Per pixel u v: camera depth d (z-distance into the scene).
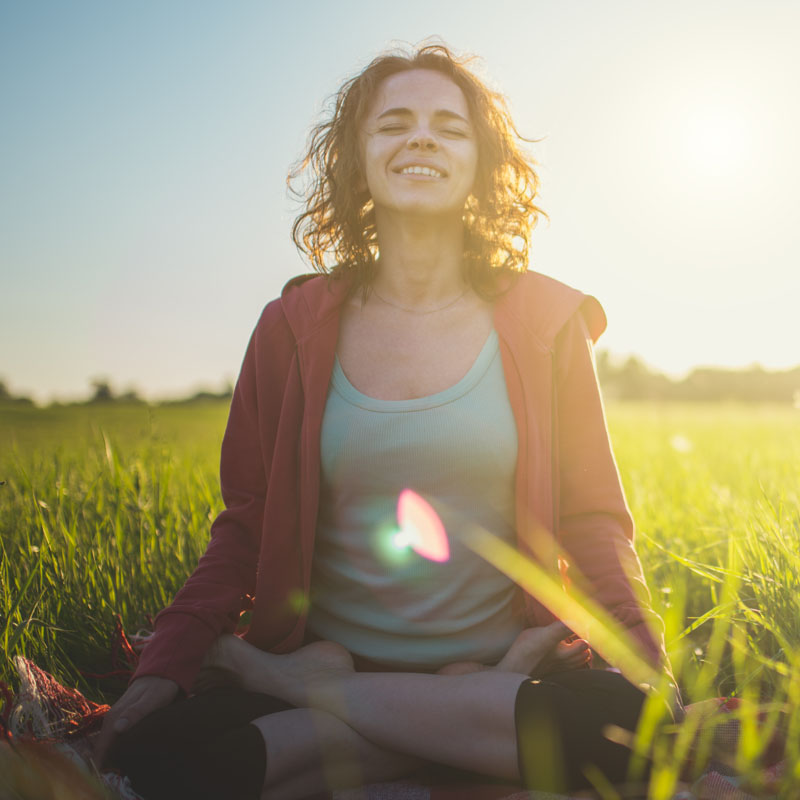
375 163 2.13
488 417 2.02
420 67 2.22
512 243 2.35
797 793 1.43
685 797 1.56
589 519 2.10
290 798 1.68
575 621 1.95
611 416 15.22
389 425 1.99
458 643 2.04
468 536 2.00
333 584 2.10
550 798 1.64
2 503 3.36
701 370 32.53
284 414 2.11
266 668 1.93
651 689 1.68
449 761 1.71
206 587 2.04
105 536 2.97
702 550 3.11
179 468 4.39
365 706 1.75
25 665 1.85
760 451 5.94
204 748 1.65
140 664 1.90
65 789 1.46
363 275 2.20
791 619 2.14
